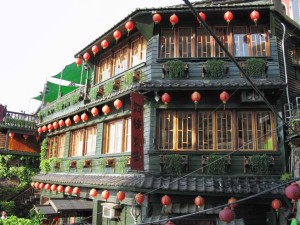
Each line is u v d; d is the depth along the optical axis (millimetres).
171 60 12461
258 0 14398
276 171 10844
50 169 19219
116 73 15039
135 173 12031
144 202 11039
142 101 11242
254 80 11430
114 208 12492
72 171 16781
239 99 11562
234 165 11086
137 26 12953
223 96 10641
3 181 24688
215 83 11109
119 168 13016
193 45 12688
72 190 15531
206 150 11438
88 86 17203
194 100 10875
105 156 14227
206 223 10547
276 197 9727
